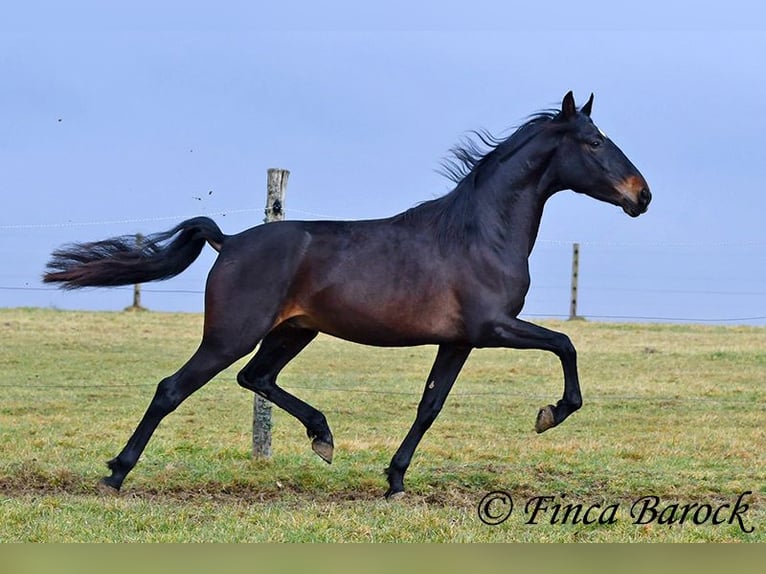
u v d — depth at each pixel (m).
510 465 12.62
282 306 10.69
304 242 10.70
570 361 10.58
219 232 11.12
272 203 12.53
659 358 24.17
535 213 10.95
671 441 14.82
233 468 12.01
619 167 10.83
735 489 11.41
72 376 20.48
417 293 10.58
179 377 10.70
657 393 19.56
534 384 20.52
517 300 10.73
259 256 10.62
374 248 10.68
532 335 10.59
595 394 19.39
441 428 15.87
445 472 12.09
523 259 10.81
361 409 17.48
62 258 11.10
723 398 19.12
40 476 11.23
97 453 13.00
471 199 10.77
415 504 10.64
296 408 11.43
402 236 10.74
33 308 31.27
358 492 11.33
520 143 10.95
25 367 21.41
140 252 11.10
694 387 20.28
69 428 14.97
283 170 12.53
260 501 10.83
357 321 10.65
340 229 10.85
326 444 11.35
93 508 10.02
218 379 20.52
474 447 14.06
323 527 9.58
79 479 11.27
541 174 10.93
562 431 15.77
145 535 9.23
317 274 10.65
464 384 20.38
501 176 10.88
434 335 10.68
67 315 29.53
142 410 16.86
